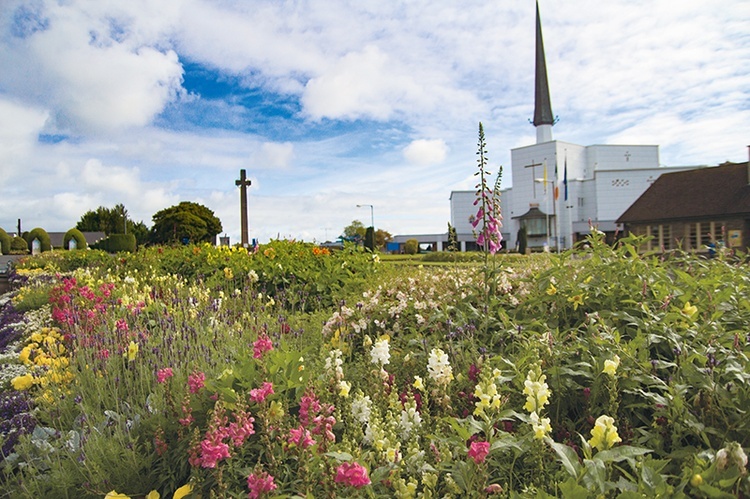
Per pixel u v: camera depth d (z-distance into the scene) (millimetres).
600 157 69938
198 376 2826
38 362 4301
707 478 1553
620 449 1744
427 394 2961
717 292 3793
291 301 7441
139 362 3900
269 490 1853
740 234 23203
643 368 2688
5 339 6414
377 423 2229
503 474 2152
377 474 1913
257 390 2443
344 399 2773
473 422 2098
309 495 1744
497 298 4672
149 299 6367
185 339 4480
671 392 2369
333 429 2641
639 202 28469
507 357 3430
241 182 18688
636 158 70625
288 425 2430
